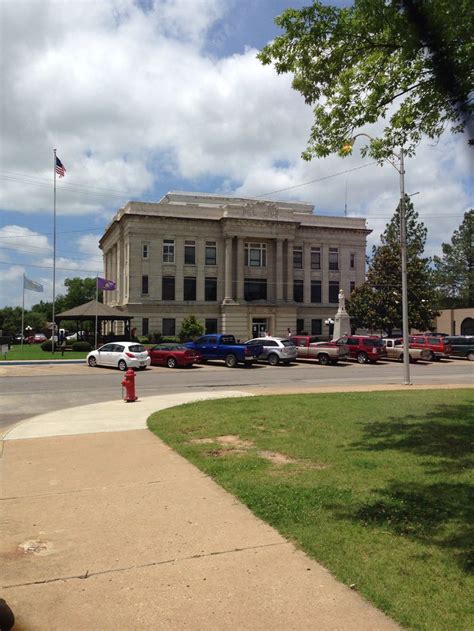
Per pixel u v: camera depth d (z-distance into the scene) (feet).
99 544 16.11
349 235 223.51
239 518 18.01
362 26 27.91
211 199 225.35
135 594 13.05
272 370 96.78
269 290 208.95
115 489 21.65
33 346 187.11
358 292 190.70
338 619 11.75
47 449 29.37
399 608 12.00
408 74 28.81
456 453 25.91
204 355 107.04
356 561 14.34
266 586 13.29
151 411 43.34
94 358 100.22
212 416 38.68
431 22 24.89
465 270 239.30
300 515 17.87
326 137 33.06
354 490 20.35
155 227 196.03
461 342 132.87
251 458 25.91
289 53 30.48
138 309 191.83
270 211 205.26
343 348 113.29
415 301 183.83
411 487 20.52
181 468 24.68
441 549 14.89
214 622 11.74
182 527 17.31
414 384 69.21
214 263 203.72
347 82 30.63
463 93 27.94
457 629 11.16
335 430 32.37
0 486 22.34
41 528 17.49
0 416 44.16
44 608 12.51
